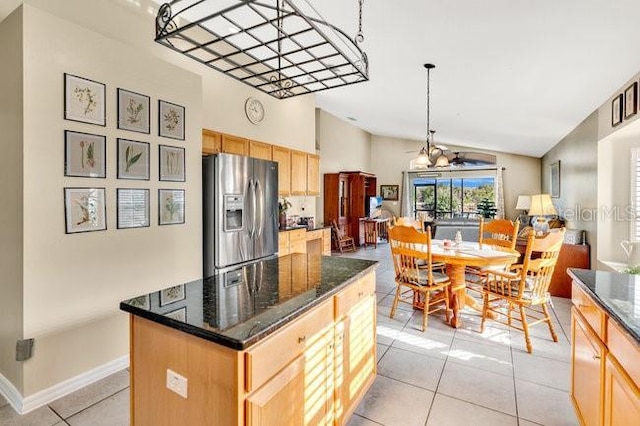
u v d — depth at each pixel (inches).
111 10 119.9
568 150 212.5
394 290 176.7
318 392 58.0
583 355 65.4
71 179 84.4
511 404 79.8
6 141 80.5
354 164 377.7
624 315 47.6
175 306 53.7
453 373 93.7
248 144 177.9
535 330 123.2
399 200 412.2
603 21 88.3
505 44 110.9
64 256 83.4
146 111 102.2
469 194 390.0
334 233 311.0
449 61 133.2
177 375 48.7
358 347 74.5
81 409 78.7
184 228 115.2
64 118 82.8
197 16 140.6
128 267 97.9
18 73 76.5
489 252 125.4
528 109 179.6
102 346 92.5
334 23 114.8
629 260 140.0
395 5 100.0
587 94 142.2
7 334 81.9
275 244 162.2
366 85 189.0
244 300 56.5
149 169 103.3
